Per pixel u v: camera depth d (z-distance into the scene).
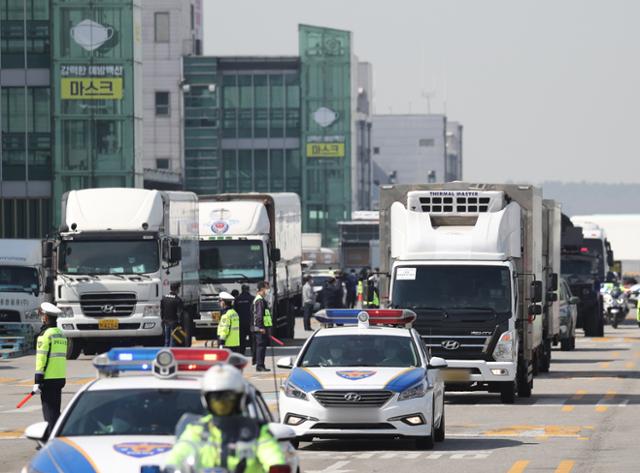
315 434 65.88
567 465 60.97
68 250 135.50
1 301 152.25
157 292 135.00
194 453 29.97
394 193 98.38
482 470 59.47
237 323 118.31
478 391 103.88
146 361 42.16
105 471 37.03
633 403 92.88
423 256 94.44
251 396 37.56
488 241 93.88
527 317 97.06
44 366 67.81
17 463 63.38
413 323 92.81
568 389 104.12
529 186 98.50
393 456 64.81
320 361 70.06
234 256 153.50
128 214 136.00
